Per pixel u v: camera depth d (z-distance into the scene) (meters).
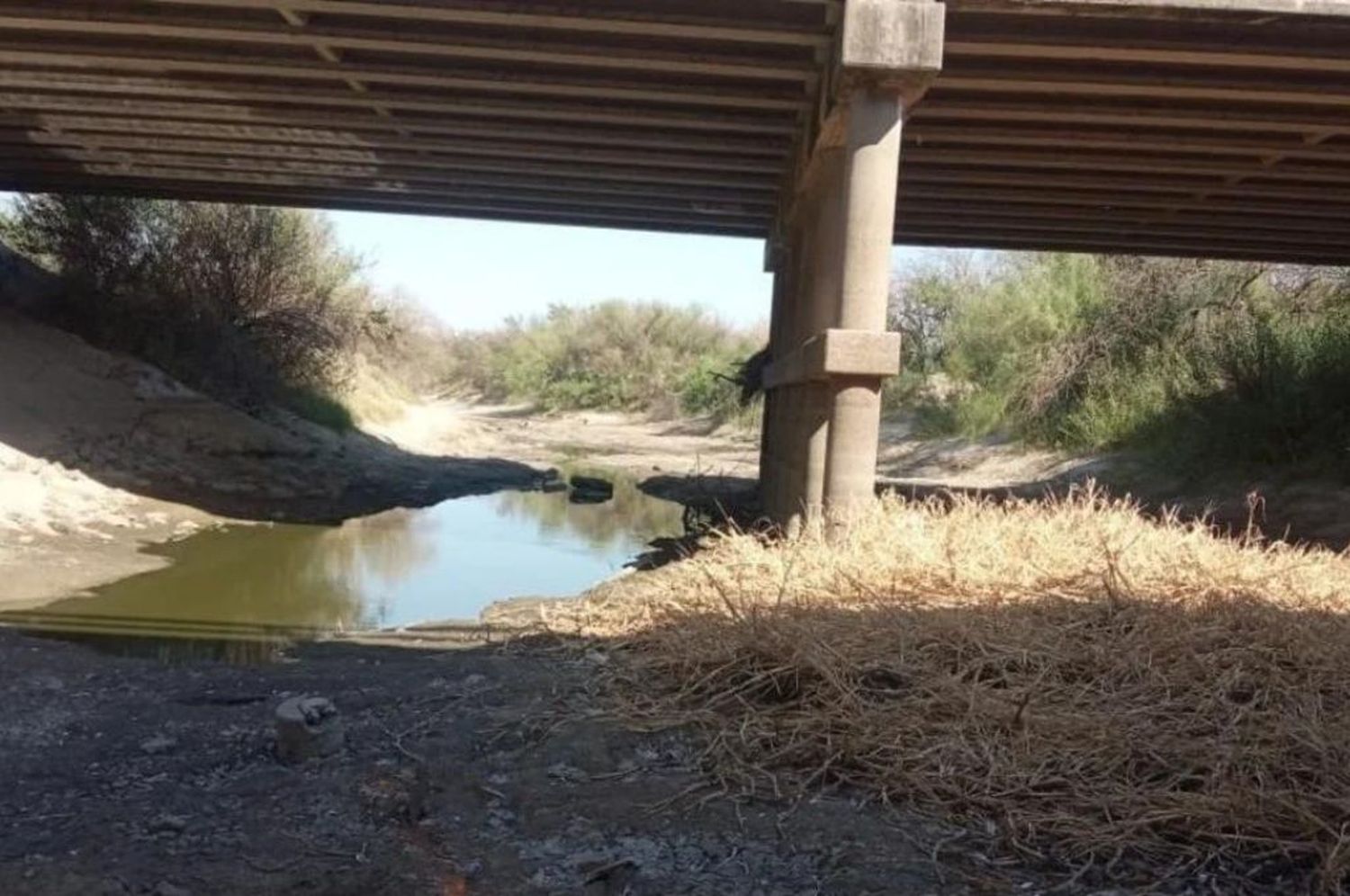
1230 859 4.57
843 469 9.37
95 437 16.09
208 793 5.27
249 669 7.63
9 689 6.89
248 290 23.39
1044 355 25.08
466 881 4.49
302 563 13.27
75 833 4.84
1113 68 11.09
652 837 4.80
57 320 19.75
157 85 13.25
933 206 17.16
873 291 9.31
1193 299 22.84
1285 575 7.47
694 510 19.53
